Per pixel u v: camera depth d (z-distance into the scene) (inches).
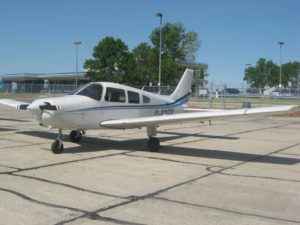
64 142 476.1
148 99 480.4
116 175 311.3
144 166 349.7
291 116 1067.3
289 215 221.8
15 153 397.1
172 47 3038.9
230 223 206.5
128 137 539.2
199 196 256.4
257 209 231.6
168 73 2630.4
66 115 390.0
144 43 2940.5
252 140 546.9
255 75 3878.0
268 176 319.3
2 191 256.4
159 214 218.5
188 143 503.5
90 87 423.8
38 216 210.8
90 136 538.3
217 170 339.0
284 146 491.2
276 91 1910.7
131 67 2485.2
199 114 392.2
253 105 1397.6
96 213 218.1
